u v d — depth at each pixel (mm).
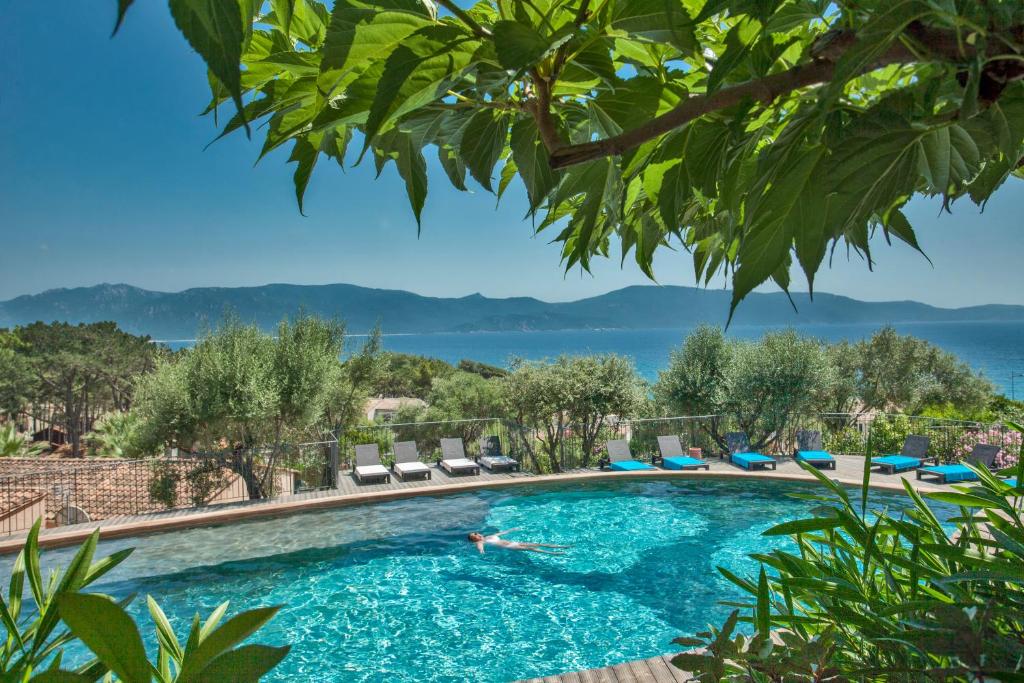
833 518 1144
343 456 16531
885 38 636
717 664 875
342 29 658
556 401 17891
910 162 764
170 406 13820
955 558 1039
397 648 7508
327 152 954
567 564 10055
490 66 688
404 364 39594
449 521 12211
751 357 17797
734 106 845
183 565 10000
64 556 10148
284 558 10305
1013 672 763
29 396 37438
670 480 14812
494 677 6875
